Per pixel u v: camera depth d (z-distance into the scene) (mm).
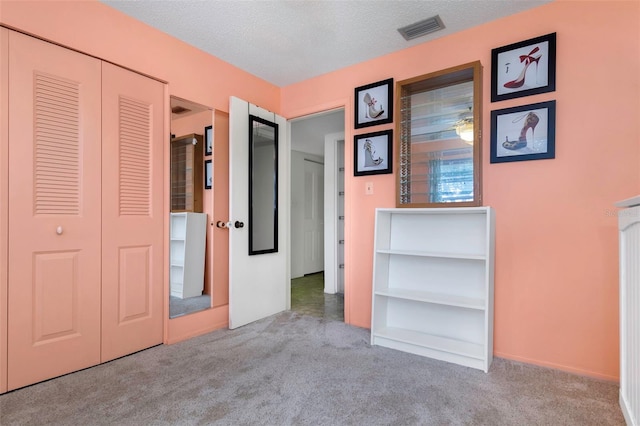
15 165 1763
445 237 2484
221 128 2924
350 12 2188
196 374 1971
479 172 2205
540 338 2119
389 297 2693
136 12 2189
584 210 1991
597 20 1961
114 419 1518
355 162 2936
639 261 1162
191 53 2625
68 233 1957
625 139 1886
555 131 2064
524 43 2164
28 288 1806
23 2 1771
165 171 2471
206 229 2799
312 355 2266
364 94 2895
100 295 2098
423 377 1958
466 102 2371
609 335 1924
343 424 1506
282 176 3357
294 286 4777
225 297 2945
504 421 1531
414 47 2639
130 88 2256
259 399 1704
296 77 3238
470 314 2357
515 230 2197
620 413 1591
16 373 1761
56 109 1911
